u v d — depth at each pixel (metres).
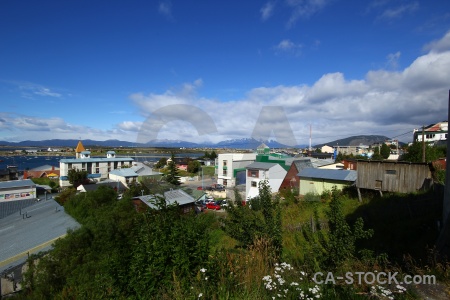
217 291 2.62
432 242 5.78
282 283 2.73
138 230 3.59
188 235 3.03
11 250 13.48
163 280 2.72
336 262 3.63
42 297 7.80
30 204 25.00
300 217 10.26
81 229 9.23
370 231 3.78
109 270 3.00
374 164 11.72
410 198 9.80
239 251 3.74
